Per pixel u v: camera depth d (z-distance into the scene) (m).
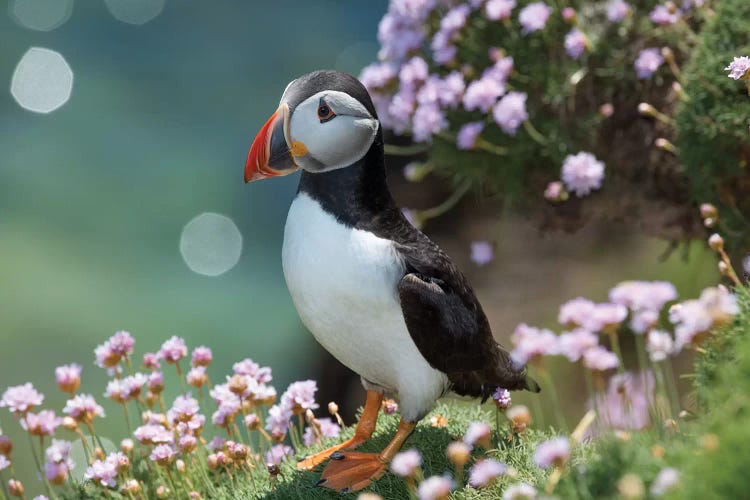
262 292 20.92
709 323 6.20
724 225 9.62
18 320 18.67
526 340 7.12
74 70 27.02
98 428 15.84
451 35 10.85
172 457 7.55
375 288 6.89
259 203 23.31
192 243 22.02
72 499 8.02
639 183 10.62
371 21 29.86
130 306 19.81
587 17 10.75
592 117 10.55
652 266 13.20
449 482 5.70
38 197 22.47
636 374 11.38
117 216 22.34
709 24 9.48
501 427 7.95
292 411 8.02
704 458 5.16
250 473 7.75
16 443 15.31
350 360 7.41
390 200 7.32
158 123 25.62
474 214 14.58
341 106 6.93
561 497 5.65
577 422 11.70
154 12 29.55
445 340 7.07
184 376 17.62
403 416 7.36
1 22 28.53
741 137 9.12
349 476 7.16
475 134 10.52
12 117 25.20
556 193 10.15
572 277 13.49
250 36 29.02
